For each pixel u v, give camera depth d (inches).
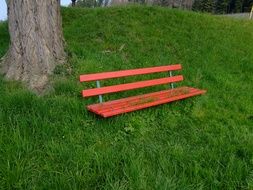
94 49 318.0
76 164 141.7
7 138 153.9
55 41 253.3
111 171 139.8
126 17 412.8
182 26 411.5
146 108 209.2
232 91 269.7
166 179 133.4
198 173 144.9
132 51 329.1
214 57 342.0
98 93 198.1
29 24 235.6
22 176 132.4
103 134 175.2
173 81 250.7
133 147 166.1
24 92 203.8
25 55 236.2
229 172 144.6
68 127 172.9
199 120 212.7
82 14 439.2
